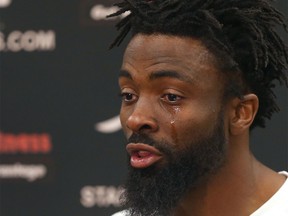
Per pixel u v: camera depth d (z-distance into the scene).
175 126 3.68
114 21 8.27
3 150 8.53
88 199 8.41
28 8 8.42
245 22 3.80
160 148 3.67
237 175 3.94
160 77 3.67
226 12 3.80
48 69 8.42
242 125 3.87
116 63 8.30
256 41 3.83
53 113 8.44
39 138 8.48
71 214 8.45
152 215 3.74
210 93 3.72
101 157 8.36
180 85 3.67
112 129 8.34
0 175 8.55
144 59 3.71
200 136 3.72
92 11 8.30
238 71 3.80
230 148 3.90
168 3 3.72
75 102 8.38
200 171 3.77
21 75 8.48
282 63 4.02
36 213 8.51
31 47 8.45
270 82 4.03
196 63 3.69
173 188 3.71
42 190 8.49
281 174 4.23
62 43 8.39
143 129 3.69
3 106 8.52
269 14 4.00
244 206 3.97
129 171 3.78
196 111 3.69
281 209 3.97
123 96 3.82
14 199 8.55
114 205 8.35
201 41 3.71
